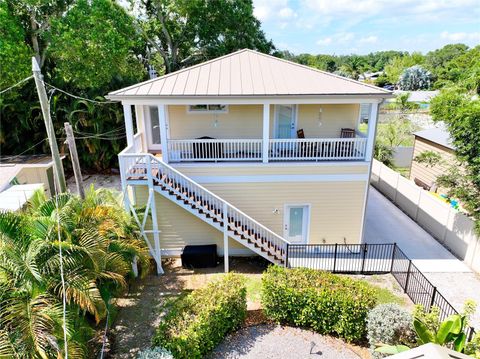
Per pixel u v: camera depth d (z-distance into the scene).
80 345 6.70
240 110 13.71
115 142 22.14
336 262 12.30
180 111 13.77
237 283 9.70
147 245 12.25
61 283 6.65
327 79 12.38
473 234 12.15
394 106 37.66
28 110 20.73
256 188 12.50
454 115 12.48
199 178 12.27
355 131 13.66
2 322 5.90
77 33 20.00
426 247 13.70
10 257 6.41
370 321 8.16
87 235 7.68
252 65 13.49
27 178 18.19
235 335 9.15
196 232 12.92
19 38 19.25
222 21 27.33
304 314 9.18
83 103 21.16
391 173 19.00
